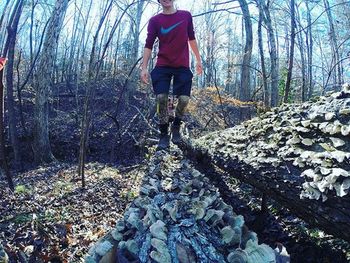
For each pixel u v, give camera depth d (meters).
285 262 2.01
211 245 2.05
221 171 5.25
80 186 7.62
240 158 3.65
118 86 19.94
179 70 4.18
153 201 2.61
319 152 2.80
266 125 3.89
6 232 4.20
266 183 3.08
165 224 2.18
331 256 3.23
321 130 2.93
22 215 4.91
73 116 17.62
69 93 21.19
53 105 19.38
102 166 11.35
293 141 3.12
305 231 3.64
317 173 2.55
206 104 12.73
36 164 12.68
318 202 2.45
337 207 2.31
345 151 2.59
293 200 2.75
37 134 12.73
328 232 2.70
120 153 13.55
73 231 4.41
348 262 3.10
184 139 4.88
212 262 1.90
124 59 22.38
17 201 6.29
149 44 4.20
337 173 2.30
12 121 11.95
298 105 3.91
